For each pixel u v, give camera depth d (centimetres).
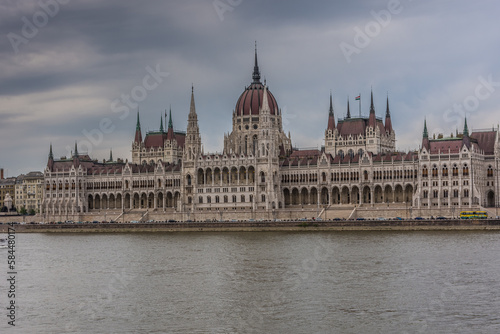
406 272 15700
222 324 11750
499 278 14850
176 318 12188
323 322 11731
